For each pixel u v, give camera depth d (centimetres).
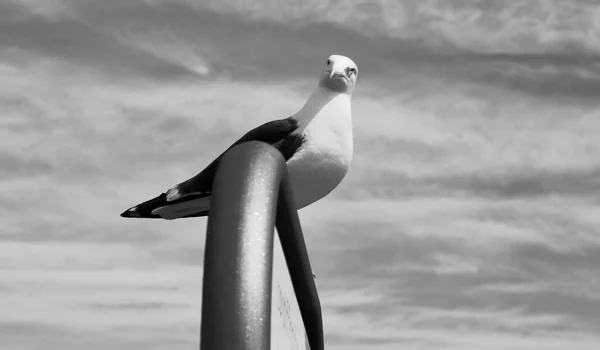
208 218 161
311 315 248
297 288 235
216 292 146
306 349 254
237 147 176
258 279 148
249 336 141
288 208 200
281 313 200
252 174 168
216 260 151
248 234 155
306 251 222
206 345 141
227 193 164
